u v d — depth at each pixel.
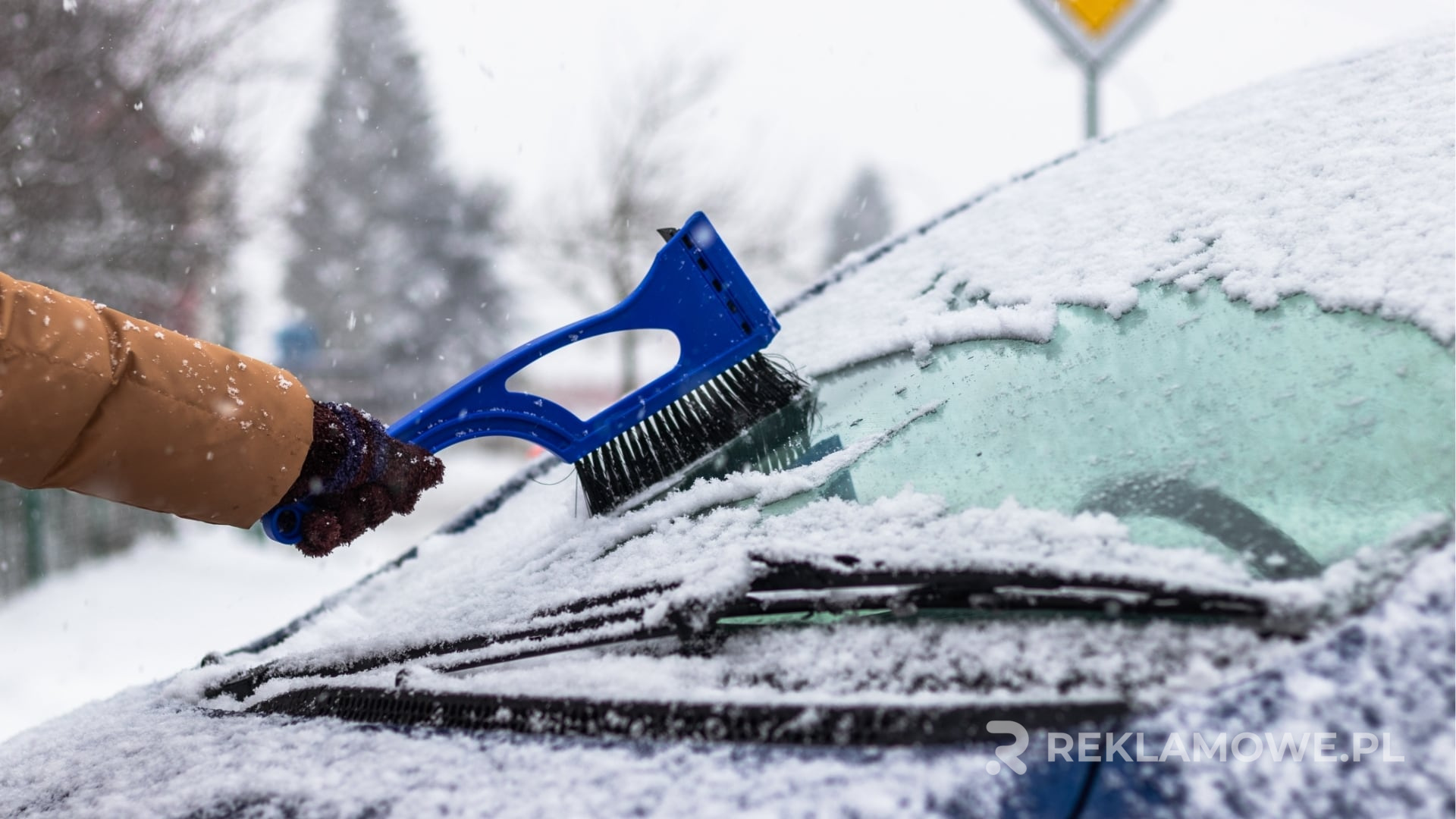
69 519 10.15
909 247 1.97
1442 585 0.78
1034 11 4.16
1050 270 1.47
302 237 10.90
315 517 1.26
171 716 1.31
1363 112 1.40
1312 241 1.18
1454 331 0.96
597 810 0.81
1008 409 1.22
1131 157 1.75
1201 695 0.77
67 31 7.31
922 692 0.84
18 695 5.96
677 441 1.53
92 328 1.12
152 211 8.15
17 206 7.27
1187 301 1.22
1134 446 1.05
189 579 9.62
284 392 1.22
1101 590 0.86
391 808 0.88
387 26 22.12
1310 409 0.98
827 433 1.39
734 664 0.96
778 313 2.05
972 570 0.90
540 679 1.02
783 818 0.75
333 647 1.29
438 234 21.44
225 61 8.51
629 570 1.22
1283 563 0.85
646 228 14.83
